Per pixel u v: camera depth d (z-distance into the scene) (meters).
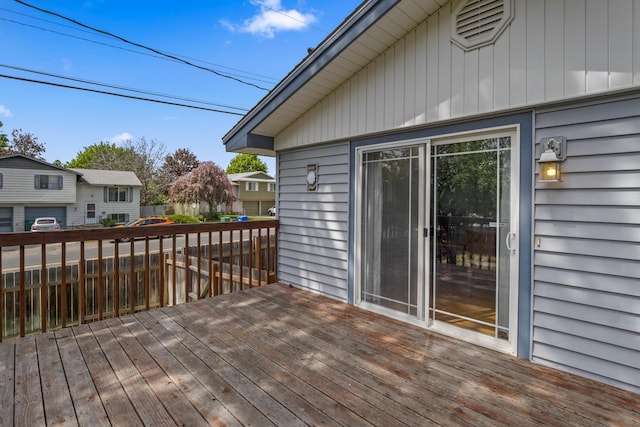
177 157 31.17
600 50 2.08
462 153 2.85
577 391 2.03
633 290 2.03
